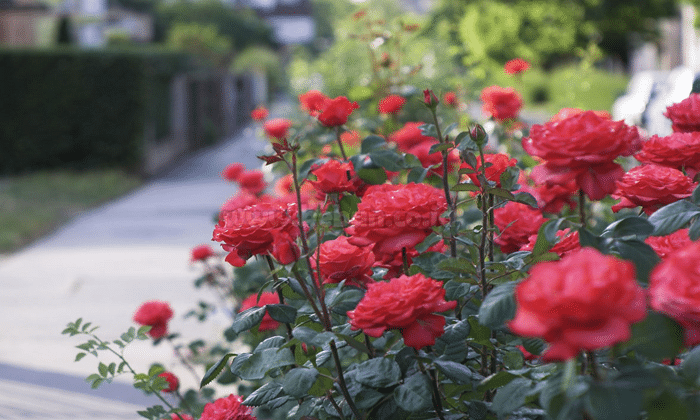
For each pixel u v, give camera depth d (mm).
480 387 1299
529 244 1658
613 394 988
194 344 3480
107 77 13602
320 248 1588
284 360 1476
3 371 4484
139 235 8602
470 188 1593
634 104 10828
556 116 1847
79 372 4426
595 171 1257
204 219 9406
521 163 2539
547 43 18141
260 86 29281
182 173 14461
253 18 50750
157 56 14594
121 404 3941
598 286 837
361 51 7602
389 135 3154
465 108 4934
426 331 1317
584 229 1292
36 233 9055
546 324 870
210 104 21031
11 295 6230
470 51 6527
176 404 3244
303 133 3455
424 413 1525
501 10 16391
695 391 1043
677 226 1333
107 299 5992
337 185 1867
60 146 13773
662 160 1623
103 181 12742
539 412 1434
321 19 60781
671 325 1053
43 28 27422
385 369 1427
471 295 1672
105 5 37125
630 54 24328
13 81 13586
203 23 44344
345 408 1622
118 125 13734
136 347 4730
